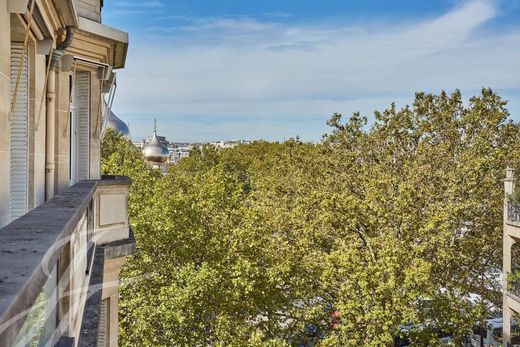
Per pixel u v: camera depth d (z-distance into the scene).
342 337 18.88
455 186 25.09
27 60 6.22
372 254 20.59
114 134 53.69
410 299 18.95
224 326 19.19
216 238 22.16
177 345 19.19
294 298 22.95
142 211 23.53
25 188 6.28
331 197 22.55
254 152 90.75
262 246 22.72
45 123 7.55
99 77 11.12
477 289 26.48
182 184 34.78
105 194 10.34
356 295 19.25
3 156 4.32
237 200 27.30
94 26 10.17
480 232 25.91
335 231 22.72
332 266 19.77
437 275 23.00
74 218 3.08
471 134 30.55
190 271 19.66
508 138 30.39
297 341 20.89
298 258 22.59
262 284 21.06
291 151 36.25
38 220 2.88
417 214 23.20
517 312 19.52
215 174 35.44
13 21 5.38
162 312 18.72
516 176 27.81
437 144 30.48
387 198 22.80
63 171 8.88
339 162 31.62
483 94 30.86
